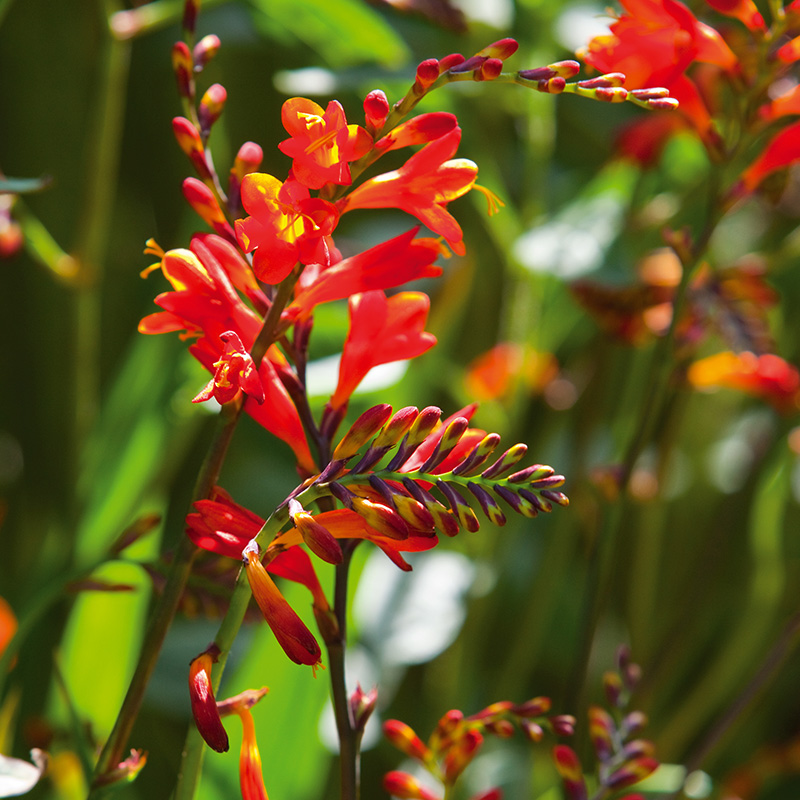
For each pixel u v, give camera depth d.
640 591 1.82
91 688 1.40
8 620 1.36
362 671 1.57
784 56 1.23
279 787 1.35
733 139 1.26
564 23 1.72
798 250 1.53
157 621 1.15
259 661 1.34
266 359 1.17
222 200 1.18
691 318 1.44
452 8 1.54
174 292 1.15
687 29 1.19
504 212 1.67
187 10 1.19
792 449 1.66
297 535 1.12
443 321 1.70
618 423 1.70
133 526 1.24
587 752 1.36
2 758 1.21
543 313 1.70
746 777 1.59
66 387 1.71
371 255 1.14
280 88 1.57
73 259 1.55
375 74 1.62
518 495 1.11
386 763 1.72
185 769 1.14
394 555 1.12
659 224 1.68
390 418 1.12
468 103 1.80
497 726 1.18
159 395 1.54
